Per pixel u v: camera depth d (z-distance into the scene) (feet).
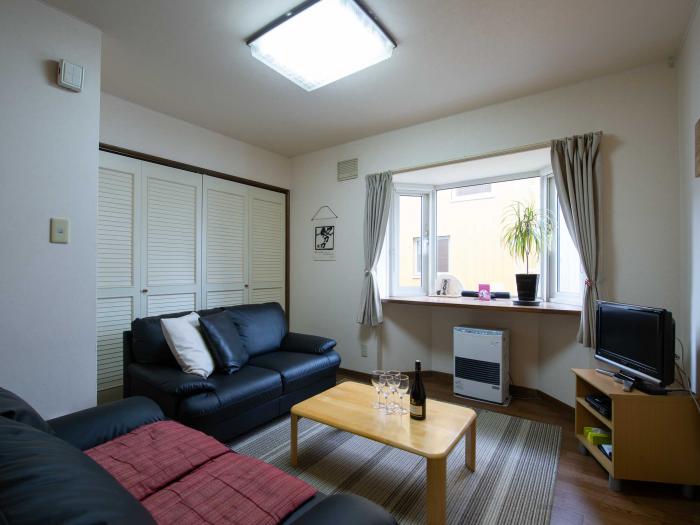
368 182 11.30
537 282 9.94
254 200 12.35
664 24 6.06
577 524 4.92
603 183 7.74
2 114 5.04
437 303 10.21
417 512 5.22
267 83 7.99
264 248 12.70
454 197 12.08
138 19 5.88
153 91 8.34
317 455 6.81
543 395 9.72
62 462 2.07
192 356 7.25
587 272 7.68
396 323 11.60
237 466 4.13
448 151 9.86
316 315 12.80
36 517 1.62
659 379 5.48
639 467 5.57
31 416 3.39
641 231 7.36
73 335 5.69
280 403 8.05
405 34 6.30
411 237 12.31
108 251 8.53
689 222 6.44
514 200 10.91
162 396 6.47
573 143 7.96
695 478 5.41
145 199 9.28
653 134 7.27
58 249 5.54
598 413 6.29
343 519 2.81
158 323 7.77
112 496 2.05
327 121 10.18
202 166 10.53
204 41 6.50
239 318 9.39
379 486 5.85
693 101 6.05
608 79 7.72
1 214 5.01
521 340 10.16
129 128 8.83
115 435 4.78
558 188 8.13
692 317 6.25
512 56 7.00
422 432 5.39
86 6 5.56
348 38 6.30
